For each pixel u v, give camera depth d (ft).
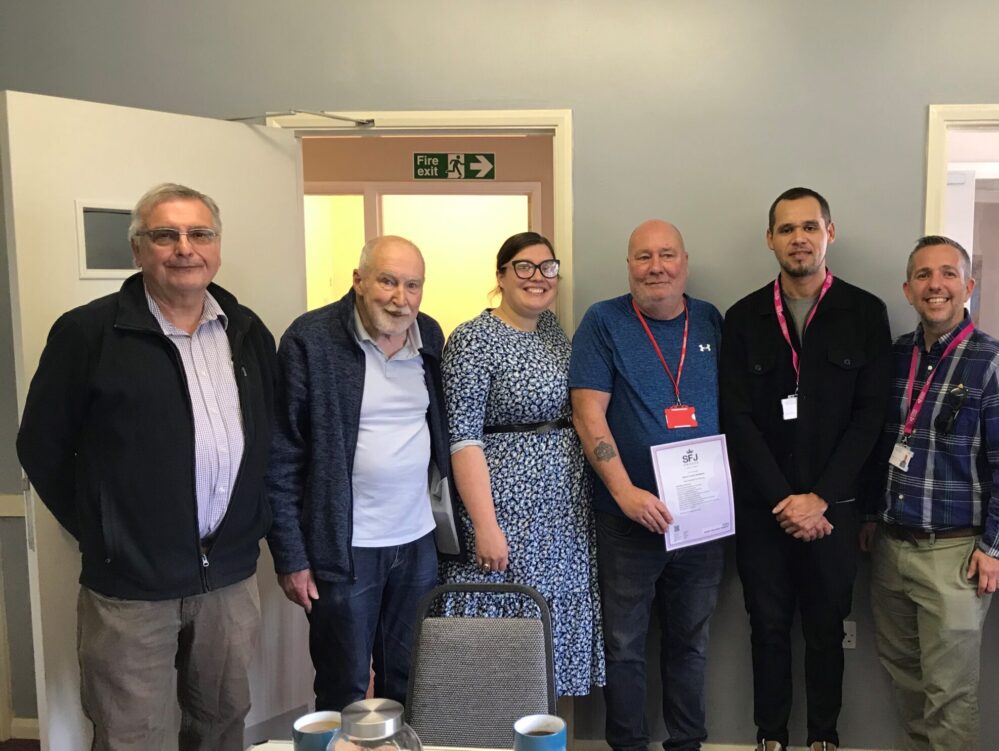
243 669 6.33
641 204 8.50
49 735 6.68
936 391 7.37
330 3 8.50
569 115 8.45
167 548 5.74
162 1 8.56
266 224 8.31
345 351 6.59
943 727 7.45
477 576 7.20
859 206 8.35
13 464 9.09
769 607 7.86
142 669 5.81
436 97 8.52
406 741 3.26
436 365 7.16
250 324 6.39
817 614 7.77
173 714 7.42
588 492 7.70
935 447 7.34
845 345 7.44
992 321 13.52
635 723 7.80
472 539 7.16
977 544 7.24
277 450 6.57
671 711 8.04
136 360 5.64
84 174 6.86
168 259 5.66
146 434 5.64
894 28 8.19
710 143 8.41
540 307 7.32
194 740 6.41
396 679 7.11
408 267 6.44
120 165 7.10
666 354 7.55
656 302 7.43
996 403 7.10
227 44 8.58
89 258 6.91
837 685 7.98
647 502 7.14
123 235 7.15
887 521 7.68
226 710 6.33
